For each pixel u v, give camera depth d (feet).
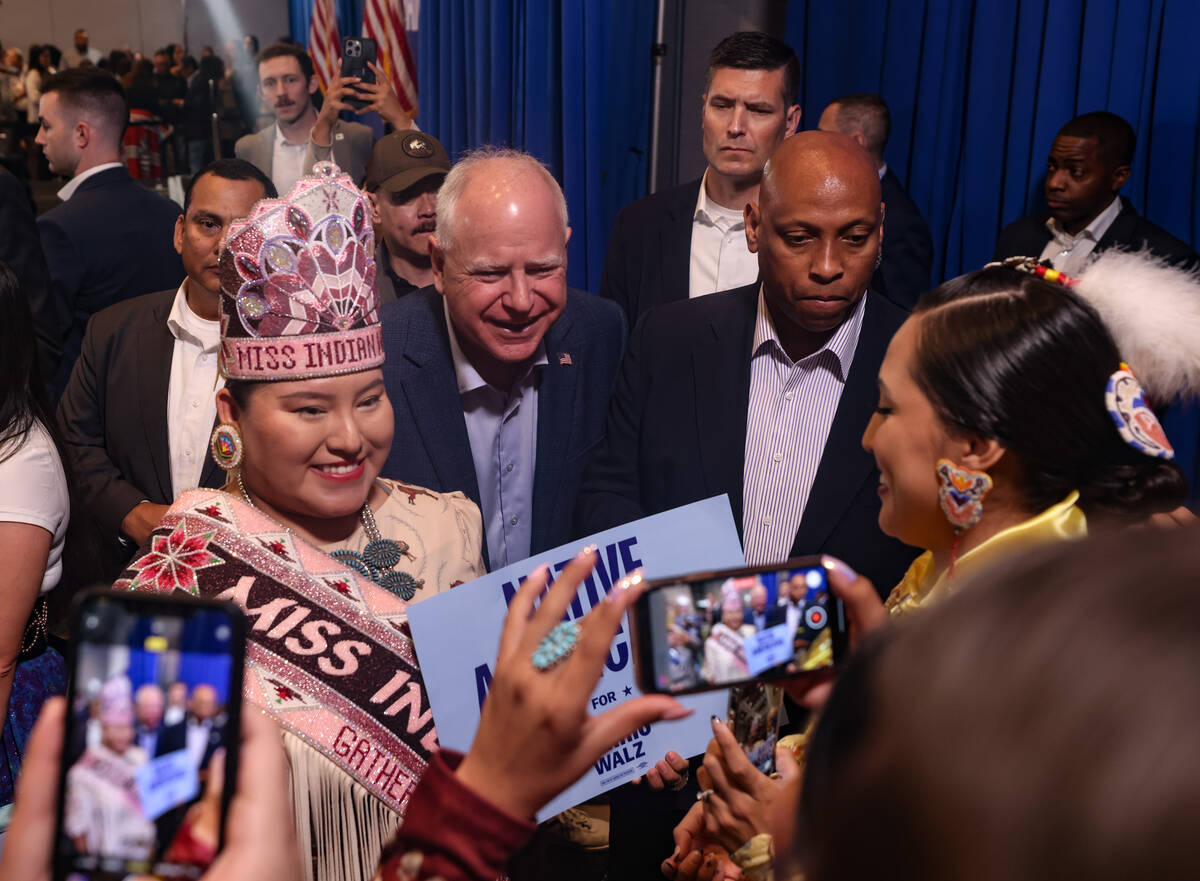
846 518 5.32
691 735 3.94
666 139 12.95
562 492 6.23
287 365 3.73
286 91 14.64
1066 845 0.80
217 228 6.70
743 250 8.89
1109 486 3.04
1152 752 0.79
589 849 7.51
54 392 9.14
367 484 4.00
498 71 12.86
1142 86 9.69
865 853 0.94
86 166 10.26
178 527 3.79
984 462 3.09
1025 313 3.08
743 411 5.59
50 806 1.86
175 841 1.85
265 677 3.54
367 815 3.57
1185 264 9.37
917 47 10.75
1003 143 10.39
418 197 8.87
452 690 3.64
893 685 0.96
